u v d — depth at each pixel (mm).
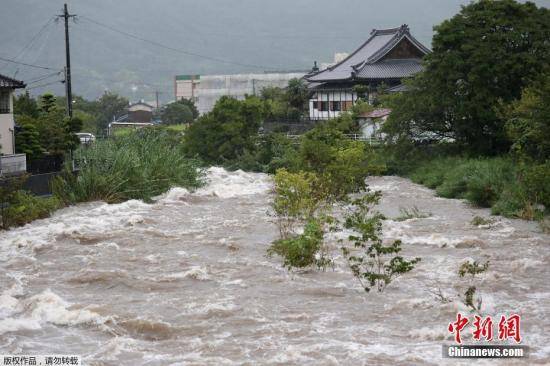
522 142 51094
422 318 22969
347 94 111250
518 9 65000
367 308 24047
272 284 27219
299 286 26812
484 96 62781
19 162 49344
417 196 54719
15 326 22391
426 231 37875
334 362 19141
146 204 49250
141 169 53438
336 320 22844
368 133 88000
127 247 34562
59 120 59781
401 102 69375
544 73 59656
